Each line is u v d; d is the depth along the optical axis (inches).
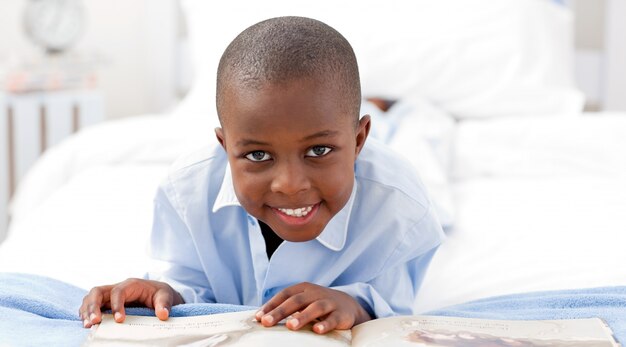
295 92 29.1
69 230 53.7
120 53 105.3
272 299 33.6
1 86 86.0
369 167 38.2
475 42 82.2
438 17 82.8
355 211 38.6
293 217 32.1
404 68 81.1
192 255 41.1
